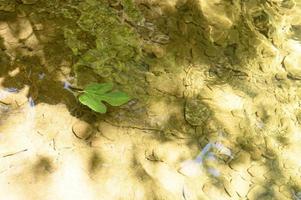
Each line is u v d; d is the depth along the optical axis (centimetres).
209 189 165
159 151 169
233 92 197
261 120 194
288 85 210
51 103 167
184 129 179
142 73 189
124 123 171
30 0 195
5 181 144
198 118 183
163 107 181
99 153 160
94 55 187
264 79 208
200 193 163
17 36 182
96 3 204
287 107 202
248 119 191
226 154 177
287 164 183
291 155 186
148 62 193
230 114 190
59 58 180
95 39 192
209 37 212
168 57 198
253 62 212
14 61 174
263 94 202
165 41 202
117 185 155
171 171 165
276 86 208
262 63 213
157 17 209
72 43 187
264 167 179
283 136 192
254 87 203
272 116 196
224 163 174
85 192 150
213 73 201
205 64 202
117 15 204
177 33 207
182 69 197
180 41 205
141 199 154
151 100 181
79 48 187
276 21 234
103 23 199
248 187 171
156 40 201
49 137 159
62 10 197
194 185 164
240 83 202
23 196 143
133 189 156
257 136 188
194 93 191
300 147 190
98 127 167
